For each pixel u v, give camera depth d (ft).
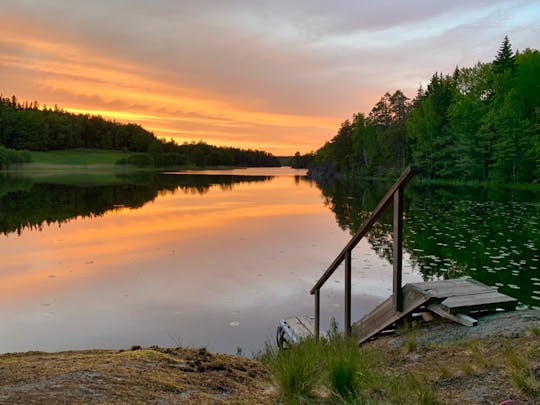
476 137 158.20
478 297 14.47
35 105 506.89
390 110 261.44
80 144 461.37
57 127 440.04
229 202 95.30
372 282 31.68
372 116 263.70
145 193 120.78
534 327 11.81
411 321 15.10
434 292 14.76
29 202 93.20
